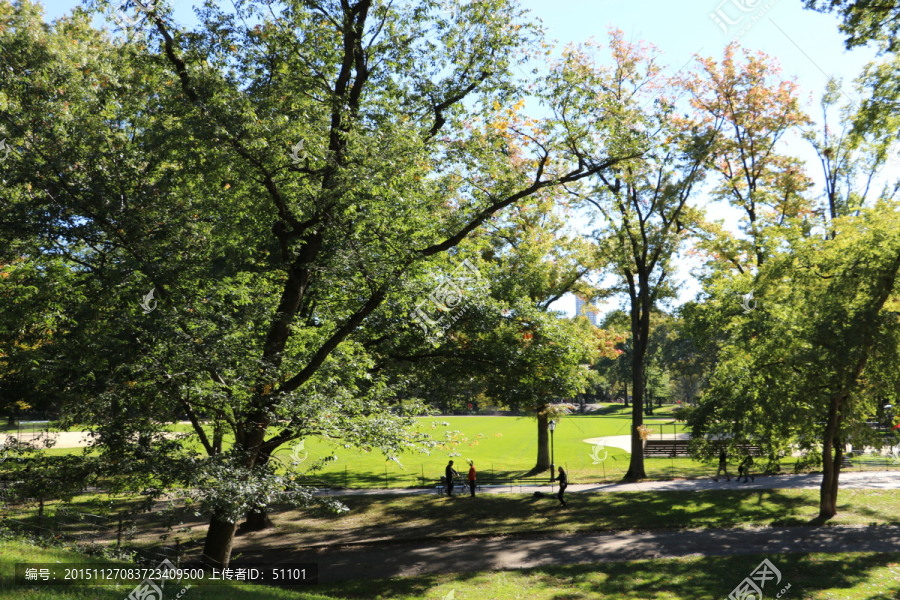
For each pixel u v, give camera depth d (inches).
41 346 498.6
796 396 835.4
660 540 820.6
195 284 548.7
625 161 725.9
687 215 1242.0
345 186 548.1
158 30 589.3
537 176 709.3
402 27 685.9
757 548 767.1
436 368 847.7
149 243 540.1
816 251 859.4
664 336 3612.2
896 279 781.3
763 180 1213.1
